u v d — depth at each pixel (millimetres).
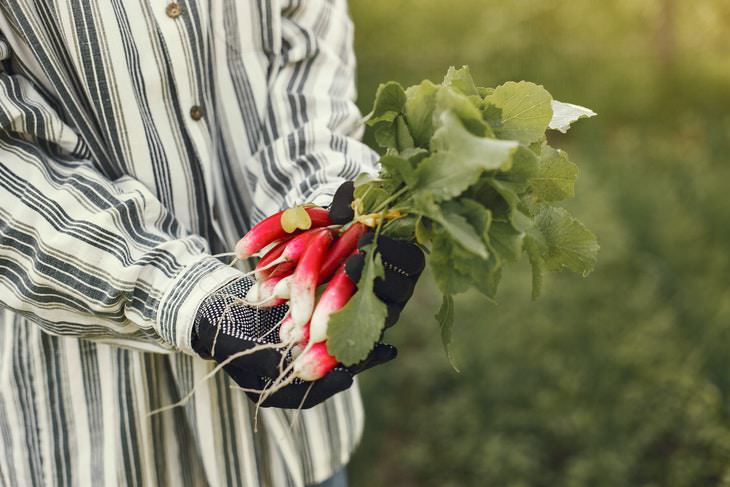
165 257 988
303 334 940
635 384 2082
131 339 1023
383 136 951
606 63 4246
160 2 1037
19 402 1104
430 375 2236
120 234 987
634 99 3955
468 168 867
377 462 2078
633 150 3520
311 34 1144
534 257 930
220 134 1119
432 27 4598
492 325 2295
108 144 1054
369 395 2170
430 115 920
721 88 3959
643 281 2432
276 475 1170
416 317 2500
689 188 2951
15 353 1099
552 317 2295
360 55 4520
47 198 991
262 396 944
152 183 1069
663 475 1910
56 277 983
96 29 1018
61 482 1108
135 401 1094
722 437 1921
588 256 968
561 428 2004
